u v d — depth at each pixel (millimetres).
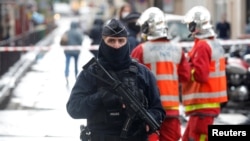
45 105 32156
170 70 16266
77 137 23547
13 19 67688
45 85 41344
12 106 32219
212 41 17172
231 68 29656
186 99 17484
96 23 44281
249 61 30938
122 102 11125
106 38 11172
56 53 68500
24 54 62656
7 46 45531
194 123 17312
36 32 84562
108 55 11242
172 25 37531
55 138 23375
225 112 29562
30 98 35125
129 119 11117
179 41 36844
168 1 69750
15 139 23172
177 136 16297
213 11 63406
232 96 29750
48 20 128500
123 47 11227
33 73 50031
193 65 16859
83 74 11492
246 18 59688
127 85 11195
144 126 11242
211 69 17141
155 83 11820
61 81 43500
